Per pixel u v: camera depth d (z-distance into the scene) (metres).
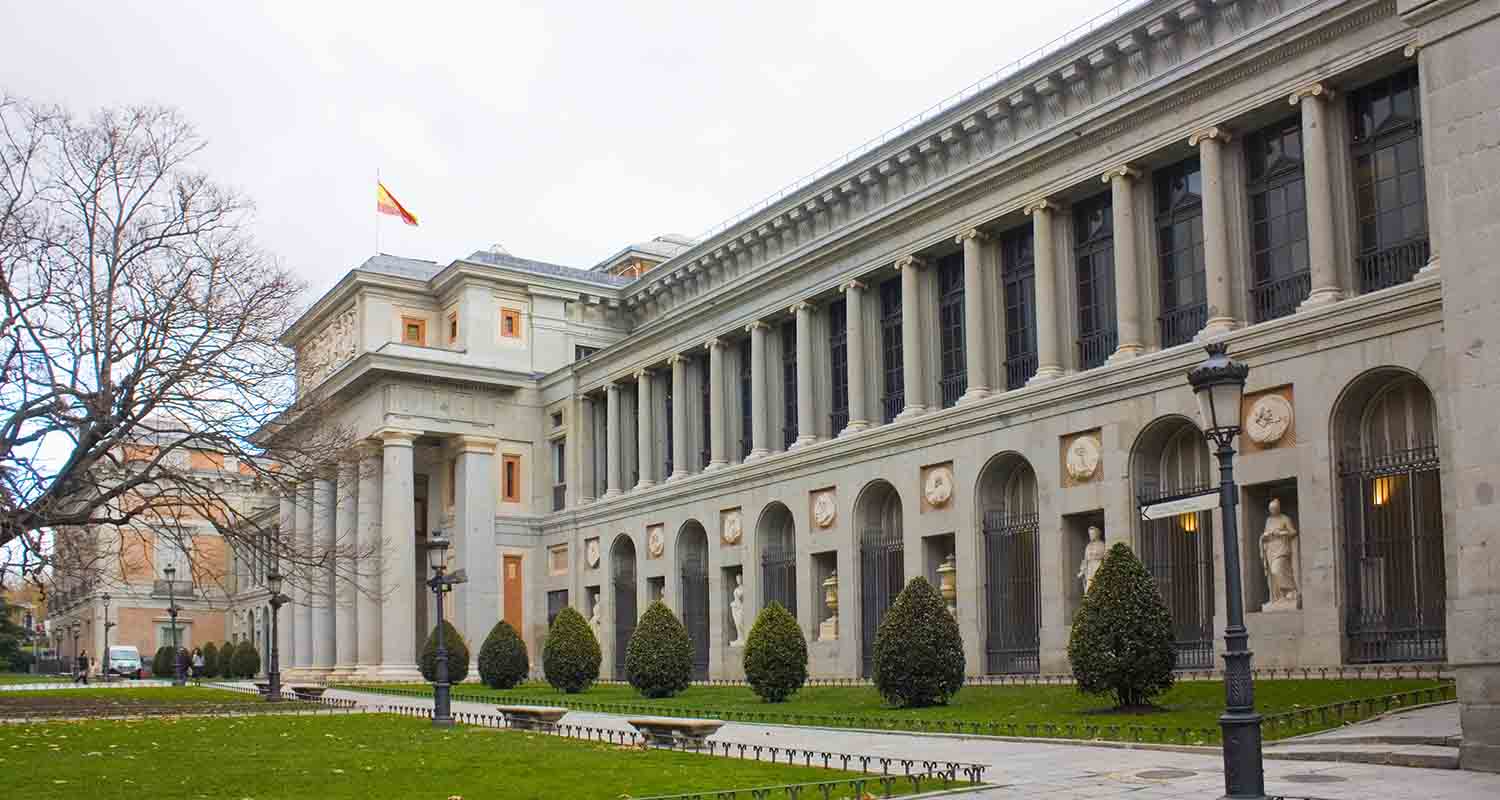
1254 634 33.97
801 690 42.97
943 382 47.47
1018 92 43.12
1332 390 32.72
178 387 37.12
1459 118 21.34
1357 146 34.88
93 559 48.84
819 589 51.34
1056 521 40.34
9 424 33.75
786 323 56.72
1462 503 20.67
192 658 89.44
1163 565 37.34
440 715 32.91
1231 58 36.25
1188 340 38.81
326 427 53.03
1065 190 41.84
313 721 34.91
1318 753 21.47
